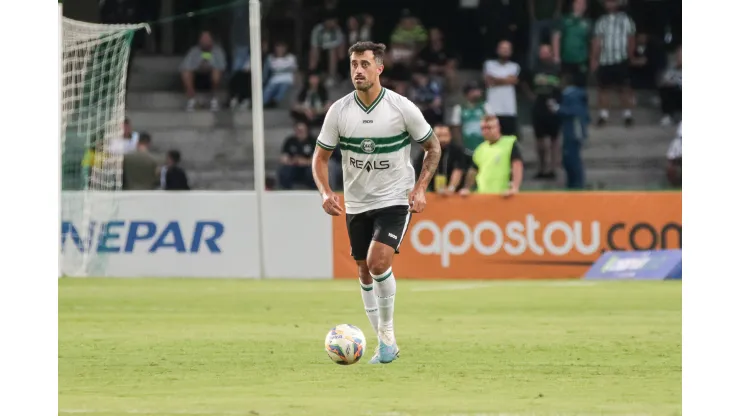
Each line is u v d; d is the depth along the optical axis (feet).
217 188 248.11
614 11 246.68
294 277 165.48
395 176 88.17
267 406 70.69
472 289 147.95
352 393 75.25
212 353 94.07
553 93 236.43
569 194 161.48
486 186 165.89
